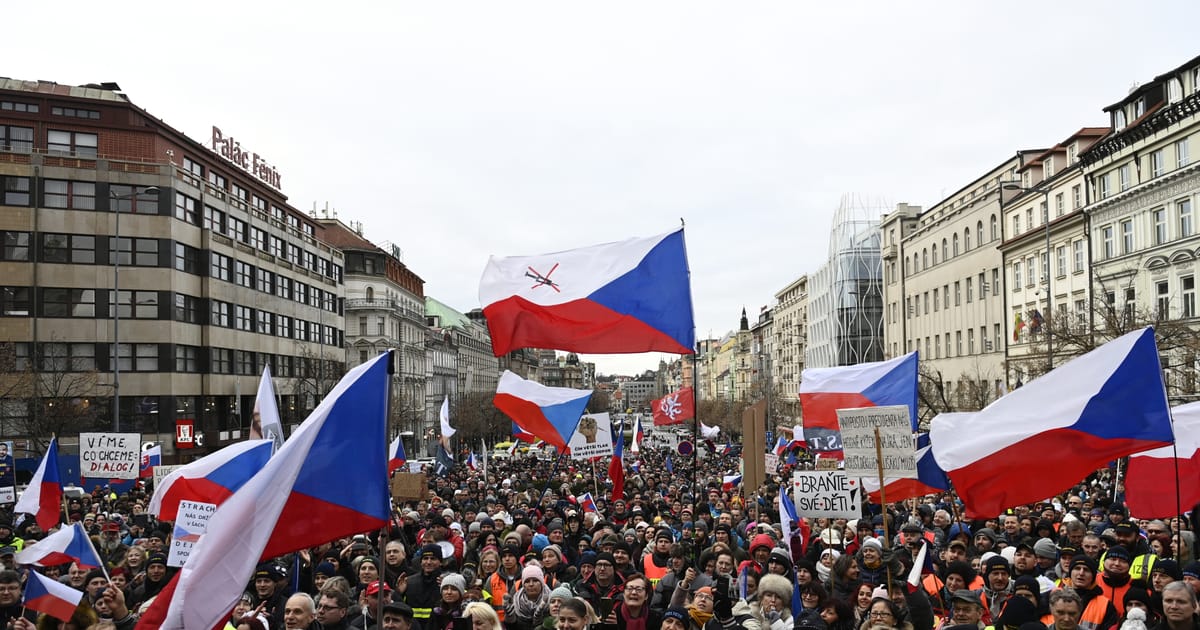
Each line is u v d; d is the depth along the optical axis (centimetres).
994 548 1248
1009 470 1018
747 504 1798
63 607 912
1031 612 808
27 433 4747
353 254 10406
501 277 1440
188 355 5619
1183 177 4297
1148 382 986
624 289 1391
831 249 10225
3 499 1998
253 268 6444
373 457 764
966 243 7088
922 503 1930
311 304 7594
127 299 5322
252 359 6412
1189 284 4291
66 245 5216
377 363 787
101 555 1438
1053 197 5694
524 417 1989
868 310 9656
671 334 1379
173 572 1158
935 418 1084
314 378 6425
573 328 1396
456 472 3478
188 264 5644
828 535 1236
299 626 737
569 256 1432
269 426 1497
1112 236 4959
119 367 5278
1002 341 6456
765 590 863
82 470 1858
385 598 958
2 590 981
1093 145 5038
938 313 7644
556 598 880
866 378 1648
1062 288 5556
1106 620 887
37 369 4684
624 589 970
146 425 5331
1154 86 4572
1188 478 1225
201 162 6009
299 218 7656
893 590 911
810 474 1133
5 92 5250
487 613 748
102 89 5953
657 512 2009
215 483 1192
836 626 858
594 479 2606
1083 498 2041
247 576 682
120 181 5338
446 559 1197
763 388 11644
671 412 2981
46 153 5275
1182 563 1155
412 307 12081
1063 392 1018
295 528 725
